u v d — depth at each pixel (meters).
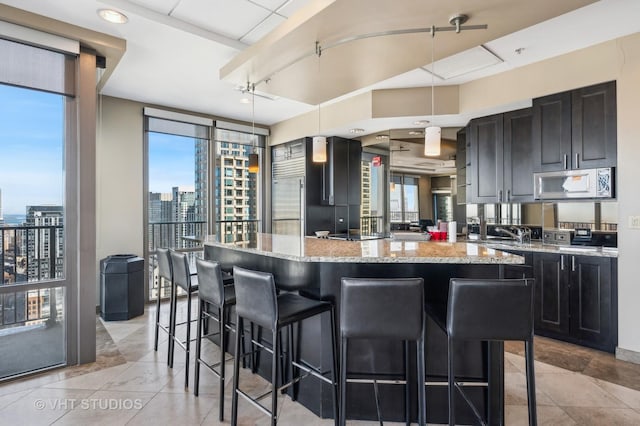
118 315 3.91
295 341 2.31
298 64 2.76
